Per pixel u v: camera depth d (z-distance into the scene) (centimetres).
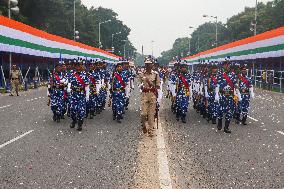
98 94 1427
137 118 1349
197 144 901
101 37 14012
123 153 798
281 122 1305
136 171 665
